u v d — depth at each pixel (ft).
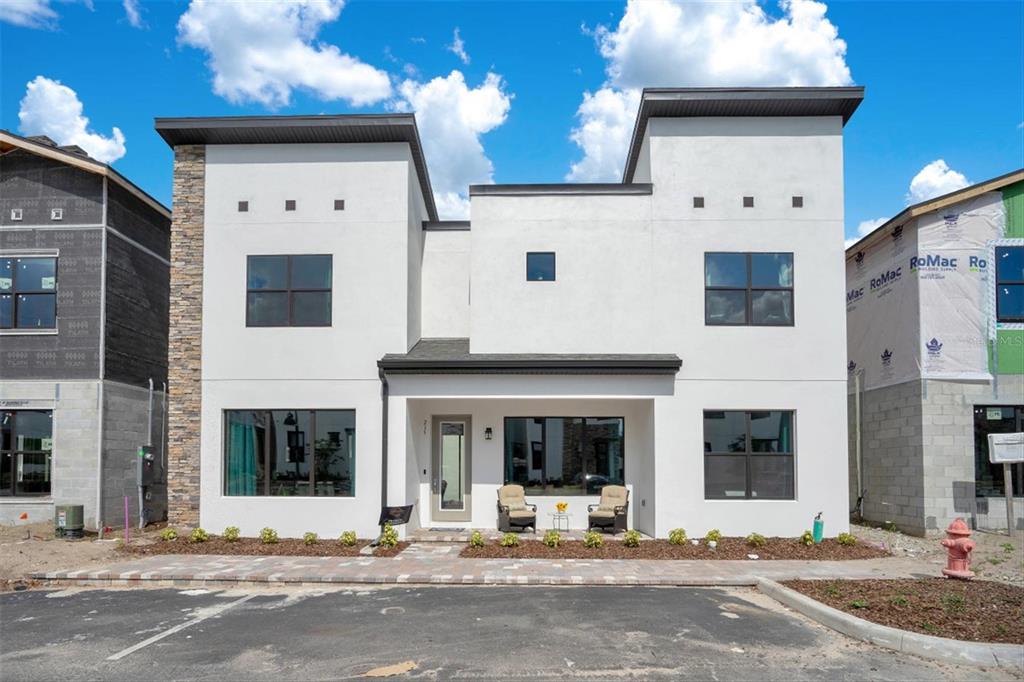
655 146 49.52
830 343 48.01
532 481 51.78
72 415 52.80
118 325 55.42
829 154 49.11
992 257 49.65
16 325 53.78
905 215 50.19
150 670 22.70
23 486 52.75
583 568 37.35
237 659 23.67
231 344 49.01
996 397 48.88
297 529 47.37
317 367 48.65
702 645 25.02
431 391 47.47
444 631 26.58
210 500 47.91
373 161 49.80
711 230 48.96
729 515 46.62
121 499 54.85
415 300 52.75
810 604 28.94
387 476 46.96
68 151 55.83
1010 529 45.70
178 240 49.73
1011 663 22.93
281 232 49.60
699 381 47.75
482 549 42.22
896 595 30.14
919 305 49.52
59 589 34.37
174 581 35.19
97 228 54.08
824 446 47.32
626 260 49.21
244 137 49.60
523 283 49.49
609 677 21.89
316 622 27.96
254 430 48.80
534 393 47.21
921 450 48.93
